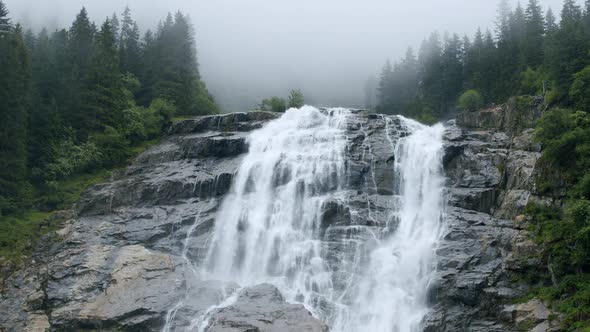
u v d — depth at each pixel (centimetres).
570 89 5494
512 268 4188
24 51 5984
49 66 6700
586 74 5338
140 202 5384
